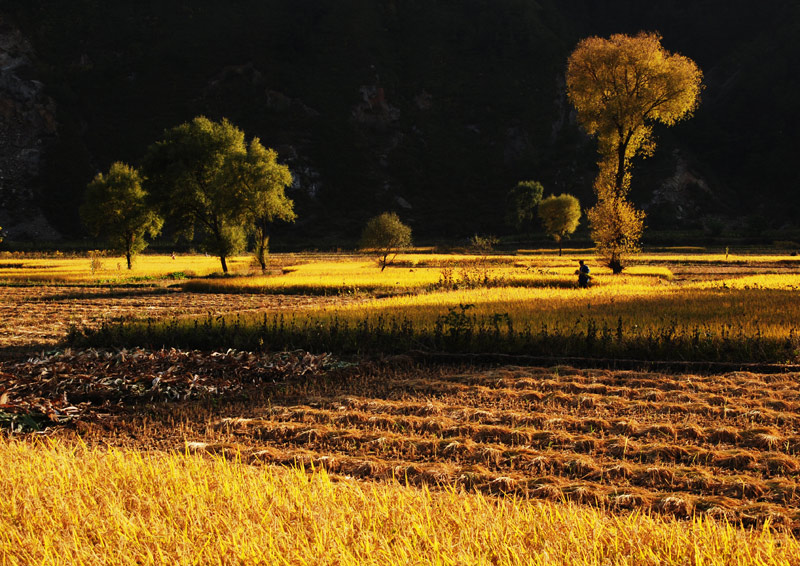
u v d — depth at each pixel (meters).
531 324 16.72
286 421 10.00
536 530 4.86
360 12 195.00
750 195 153.00
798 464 7.31
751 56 188.12
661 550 4.53
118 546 4.72
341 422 9.77
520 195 122.38
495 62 185.00
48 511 5.45
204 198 51.91
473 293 27.25
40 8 175.12
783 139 161.00
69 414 10.50
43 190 138.75
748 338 13.78
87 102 158.38
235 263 71.81
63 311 29.05
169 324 19.19
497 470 7.59
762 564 4.25
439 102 176.12
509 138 167.00
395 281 37.84
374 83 172.50
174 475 6.28
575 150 161.12
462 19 199.88
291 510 5.31
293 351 15.78
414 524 4.91
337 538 4.71
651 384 11.66
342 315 19.66
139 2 184.12
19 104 149.75
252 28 181.38
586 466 7.48
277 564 4.36
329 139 159.25
